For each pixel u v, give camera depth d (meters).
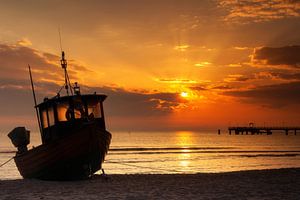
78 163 24.27
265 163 61.12
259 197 15.64
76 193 17.62
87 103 24.55
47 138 25.34
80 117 24.31
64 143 23.89
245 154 86.75
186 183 20.45
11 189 19.55
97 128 23.61
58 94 24.38
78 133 23.44
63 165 24.42
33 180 25.41
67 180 25.30
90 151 23.84
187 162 64.75
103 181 22.42
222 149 110.25
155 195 16.50
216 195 16.27
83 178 25.19
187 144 153.25
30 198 16.45
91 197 16.33
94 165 25.00
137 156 81.62
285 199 15.16
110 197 16.20
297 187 18.64
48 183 22.80
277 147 122.94
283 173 25.34
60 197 16.53
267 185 19.38
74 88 25.11
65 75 25.48
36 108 26.16
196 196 16.09
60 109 24.36
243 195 16.22
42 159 25.36
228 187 18.73
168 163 63.06
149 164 61.06
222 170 50.34
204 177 23.38
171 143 167.38
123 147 125.19
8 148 127.56
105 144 24.94
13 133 28.53
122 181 21.92
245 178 22.58
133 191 17.78
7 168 58.78
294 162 63.16
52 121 24.75
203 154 87.62
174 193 16.97
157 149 110.94
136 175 25.05
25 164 27.44
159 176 24.33
